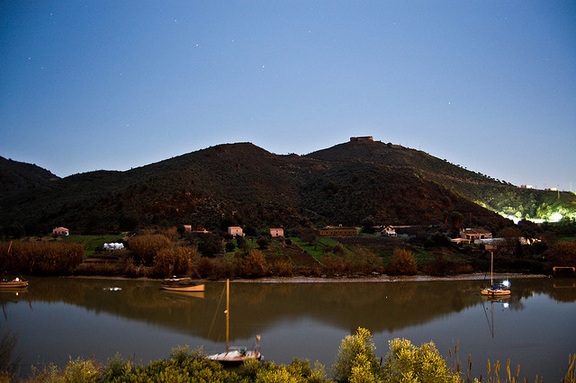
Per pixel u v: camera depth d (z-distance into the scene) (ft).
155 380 83.92
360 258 282.77
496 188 605.73
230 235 323.57
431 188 444.96
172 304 196.03
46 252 258.37
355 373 88.17
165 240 270.87
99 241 303.68
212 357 123.75
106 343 141.90
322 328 161.58
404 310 191.11
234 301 203.82
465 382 108.78
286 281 252.83
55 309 184.75
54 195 431.02
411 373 85.56
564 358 133.18
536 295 227.81
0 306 188.96
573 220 458.50
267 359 129.29
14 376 111.24
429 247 317.01
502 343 147.02
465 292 231.91
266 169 513.45
